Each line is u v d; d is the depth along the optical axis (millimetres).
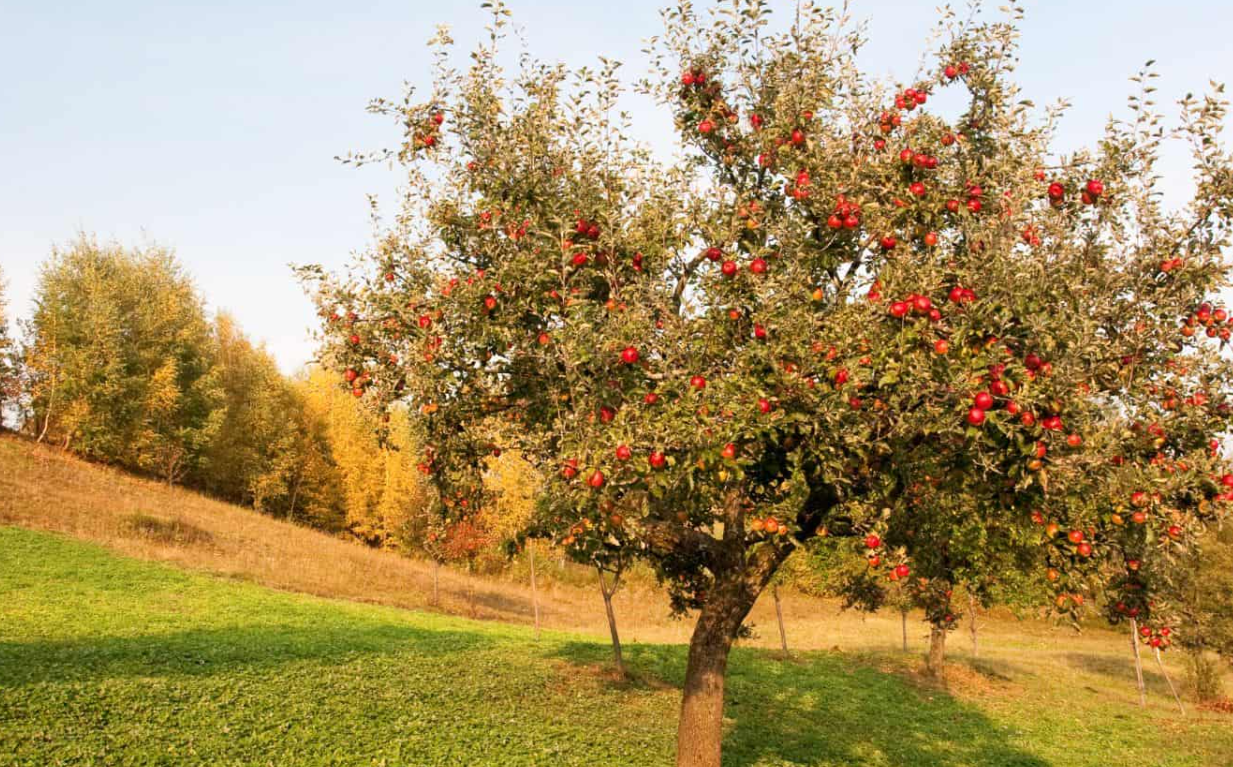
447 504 8484
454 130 7582
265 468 45188
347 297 7453
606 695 16484
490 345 6914
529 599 37031
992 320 5895
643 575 42969
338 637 19375
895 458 6859
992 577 16016
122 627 17156
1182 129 6641
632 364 6402
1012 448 5934
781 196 8117
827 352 6203
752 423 5914
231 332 50406
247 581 26469
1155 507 6043
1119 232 6824
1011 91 7410
